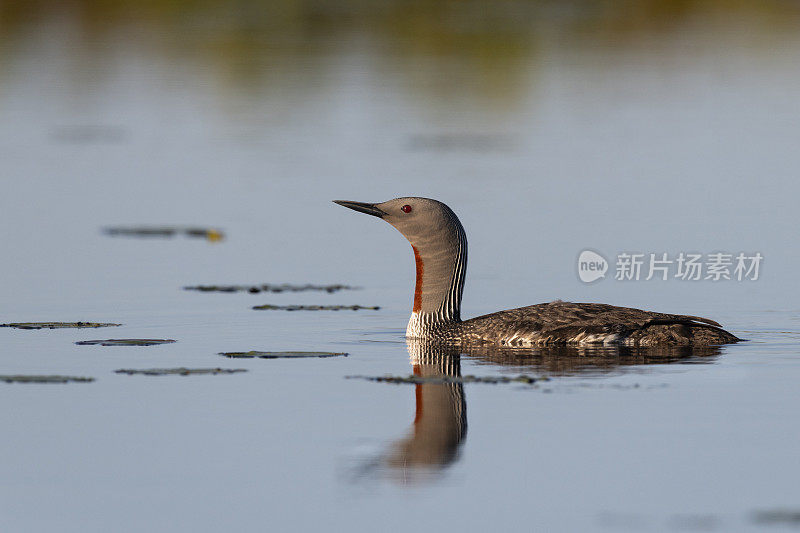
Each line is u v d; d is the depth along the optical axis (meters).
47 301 15.67
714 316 14.64
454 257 13.48
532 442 9.59
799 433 9.71
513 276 17.16
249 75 41.91
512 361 12.25
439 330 13.40
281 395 11.02
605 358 12.35
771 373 11.62
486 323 13.26
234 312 15.02
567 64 43.88
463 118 34.84
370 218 21.80
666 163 26.84
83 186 24.95
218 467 9.11
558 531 7.80
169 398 10.94
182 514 8.21
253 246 19.53
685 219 20.81
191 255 18.88
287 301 15.68
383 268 17.97
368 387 11.29
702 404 10.58
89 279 17.08
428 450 9.42
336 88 39.66
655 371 11.73
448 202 22.70
